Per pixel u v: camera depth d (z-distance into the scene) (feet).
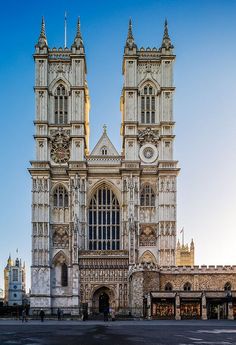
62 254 391.24
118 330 185.26
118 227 398.42
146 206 398.21
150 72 418.51
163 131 407.03
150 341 135.44
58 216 396.78
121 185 400.26
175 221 390.42
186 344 125.80
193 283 316.81
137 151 405.39
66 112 413.39
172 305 289.94
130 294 346.74
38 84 410.72
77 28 420.36
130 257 376.48
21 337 151.53
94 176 401.90
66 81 415.64
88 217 398.01
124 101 414.62
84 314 313.94
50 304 377.71
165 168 397.19
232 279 317.22
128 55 415.23
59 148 406.62
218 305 291.38
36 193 392.47
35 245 385.50
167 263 383.45
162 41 421.18
